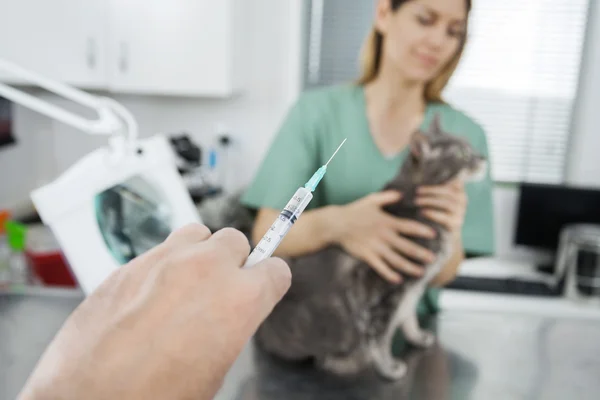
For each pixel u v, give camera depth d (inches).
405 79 54.2
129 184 32.5
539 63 80.4
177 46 70.7
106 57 70.1
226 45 70.6
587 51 79.5
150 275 11.1
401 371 48.1
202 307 10.4
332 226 54.6
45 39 66.7
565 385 44.1
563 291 73.7
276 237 15.9
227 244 11.8
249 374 47.3
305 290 53.6
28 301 50.5
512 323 53.6
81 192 31.4
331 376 48.8
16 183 74.3
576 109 81.3
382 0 53.9
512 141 82.9
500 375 45.8
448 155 54.6
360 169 55.5
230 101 82.5
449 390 44.7
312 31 81.1
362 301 53.1
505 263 83.5
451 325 53.5
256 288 10.8
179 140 76.8
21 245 59.1
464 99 82.0
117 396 9.5
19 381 38.6
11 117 71.2
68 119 31.0
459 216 55.4
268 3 78.8
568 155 82.8
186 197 33.8
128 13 69.5
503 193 83.3
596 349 49.3
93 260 32.3
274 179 57.9
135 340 10.0
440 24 53.0
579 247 72.2
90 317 10.9
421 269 54.5
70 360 9.9
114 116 31.4
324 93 56.4
